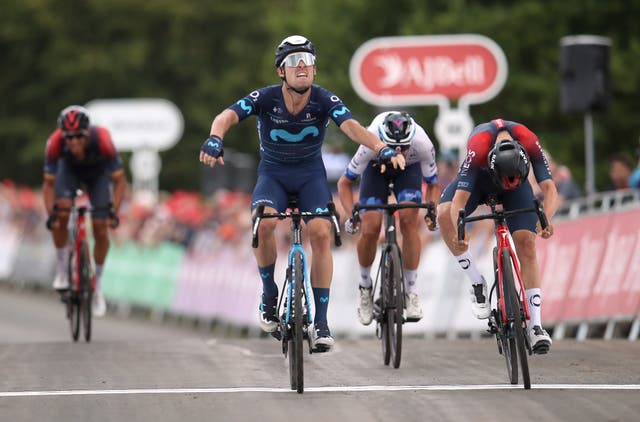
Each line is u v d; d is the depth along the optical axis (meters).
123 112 72.00
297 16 81.38
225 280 47.97
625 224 31.12
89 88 126.25
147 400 19.28
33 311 57.09
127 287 58.78
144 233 57.56
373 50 51.38
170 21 126.00
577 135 71.56
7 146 128.25
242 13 125.88
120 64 123.44
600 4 70.94
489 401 18.73
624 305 30.92
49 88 127.75
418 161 24.92
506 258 20.14
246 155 123.12
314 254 21.14
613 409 17.84
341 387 20.56
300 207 21.78
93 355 25.78
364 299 25.41
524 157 20.23
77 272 30.38
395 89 51.22
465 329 36.78
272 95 21.30
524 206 21.44
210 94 124.94
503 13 70.81
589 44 38.03
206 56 125.88
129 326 50.66
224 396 19.59
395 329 23.53
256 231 20.56
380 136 24.14
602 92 38.06
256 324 44.44
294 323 20.03
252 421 17.34
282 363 24.14
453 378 21.58
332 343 20.69
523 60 72.38
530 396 19.16
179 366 23.69
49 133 126.75
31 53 128.75
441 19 70.56
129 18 125.88
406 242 25.06
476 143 21.06
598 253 32.34
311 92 21.31
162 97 124.44
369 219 24.88
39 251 69.06
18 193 77.25
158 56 126.31
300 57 20.94
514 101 71.25
